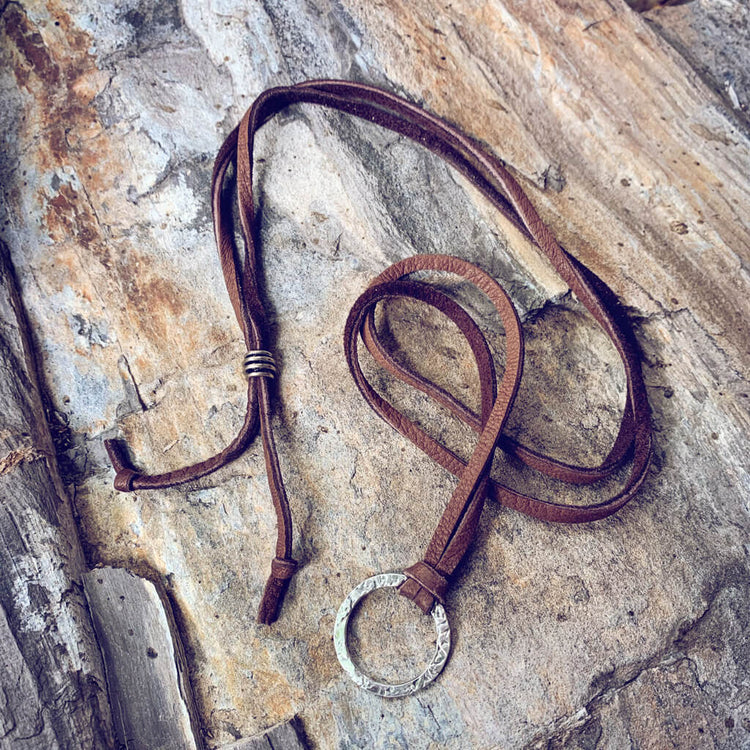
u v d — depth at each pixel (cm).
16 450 23
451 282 25
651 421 24
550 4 26
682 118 26
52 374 25
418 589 22
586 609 22
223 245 25
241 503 24
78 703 21
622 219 25
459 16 26
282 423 24
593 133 26
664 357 25
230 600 23
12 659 21
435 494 23
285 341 25
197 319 25
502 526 23
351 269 26
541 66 26
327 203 26
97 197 26
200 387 25
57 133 26
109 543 24
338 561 23
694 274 25
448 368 25
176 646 22
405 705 22
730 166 25
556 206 25
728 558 23
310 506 23
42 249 25
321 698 22
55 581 22
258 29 27
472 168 25
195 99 26
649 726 22
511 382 22
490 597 22
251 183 25
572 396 25
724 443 24
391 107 25
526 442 24
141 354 25
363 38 27
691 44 28
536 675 22
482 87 26
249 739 21
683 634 22
